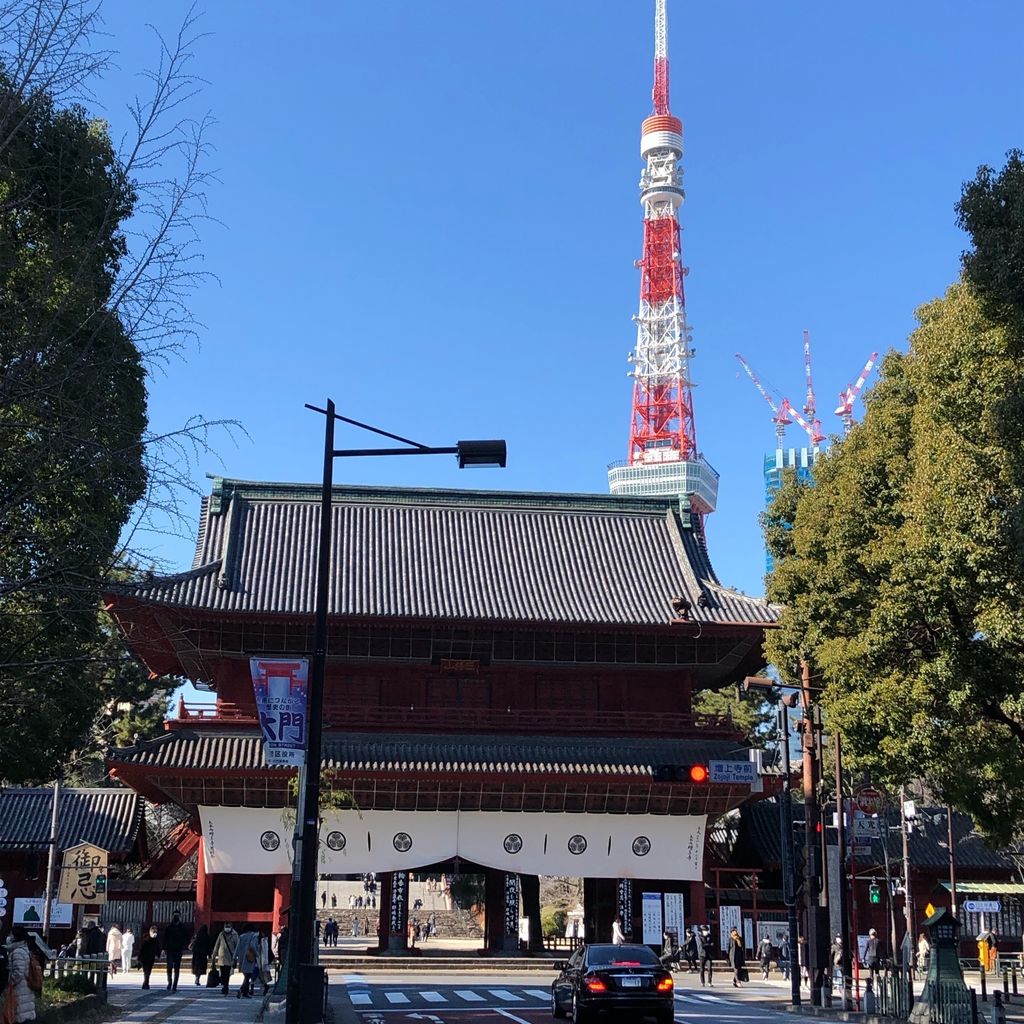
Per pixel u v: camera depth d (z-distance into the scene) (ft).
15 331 54.75
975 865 216.74
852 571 118.42
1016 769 110.01
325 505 76.69
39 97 53.57
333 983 148.46
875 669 110.93
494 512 217.97
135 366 67.41
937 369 95.91
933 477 96.53
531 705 198.39
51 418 55.98
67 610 61.26
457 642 193.26
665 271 632.79
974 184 82.79
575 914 291.79
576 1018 91.91
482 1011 113.39
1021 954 189.88
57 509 61.21
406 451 78.33
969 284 84.79
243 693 188.85
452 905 326.24
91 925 154.20
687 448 604.49
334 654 191.31
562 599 197.36
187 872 216.74
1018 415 80.89
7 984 65.57
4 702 74.59
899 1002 96.48
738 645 197.16
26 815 197.98
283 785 179.42
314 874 70.74
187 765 174.50
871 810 146.72
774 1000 134.00
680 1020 103.91
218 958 136.36
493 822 187.93
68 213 67.56
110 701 205.05
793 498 170.60
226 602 183.62
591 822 189.88
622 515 221.66
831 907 143.13
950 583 97.35
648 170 635.25
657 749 192.85
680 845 190.80
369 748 185.88
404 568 200.95
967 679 102.06
